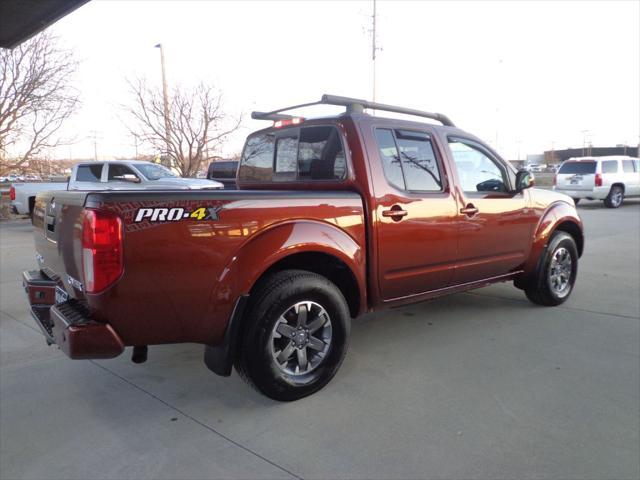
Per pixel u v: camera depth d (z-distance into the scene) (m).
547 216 5.36
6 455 2.83
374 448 2.83
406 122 4.22
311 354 3.51
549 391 3.50
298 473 2.62
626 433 2.95
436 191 4.34
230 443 2.92
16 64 18.44
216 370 3.24
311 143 4.21
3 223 16.81
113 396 3.55
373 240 3.83
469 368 3.92
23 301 6.11
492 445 2.84
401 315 5.38
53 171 21.72
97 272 2.71
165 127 21.42
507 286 6.71
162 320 2.94
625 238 10.90
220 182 13.00
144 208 2.80
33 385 3.74
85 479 2.60
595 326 4.90
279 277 3.33
